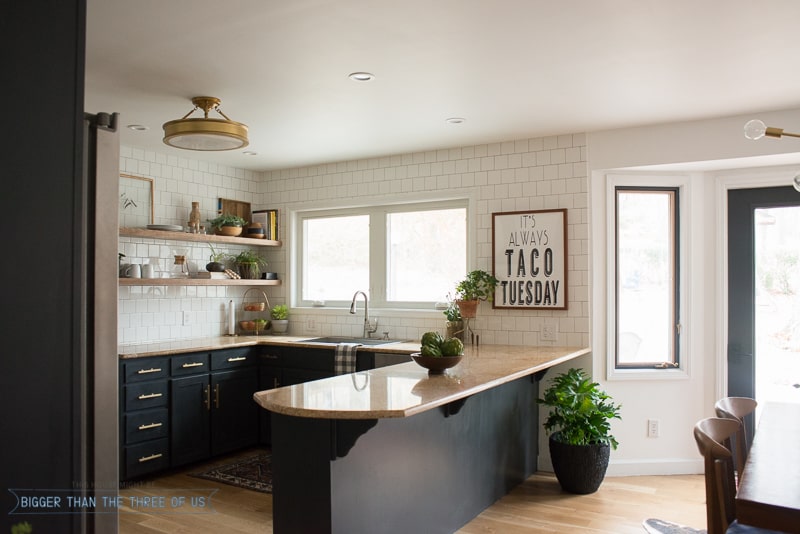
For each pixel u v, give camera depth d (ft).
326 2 7.74
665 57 9.66
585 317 14.52
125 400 13.48
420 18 8.20
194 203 16.97
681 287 14.73
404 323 17.03
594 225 14.55
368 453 8.79
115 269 5.63
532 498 12.93
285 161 17.97
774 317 14.17
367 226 18.03
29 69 3.93
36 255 3.96
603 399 13.56
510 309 15.40
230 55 9.57
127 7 7.89
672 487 13.65
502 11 8.00
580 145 14.61
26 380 3.90
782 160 13.33
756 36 8.84
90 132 5.47
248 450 16.79
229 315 18.65
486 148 15.74
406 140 15.30
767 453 7.41
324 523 8.08
